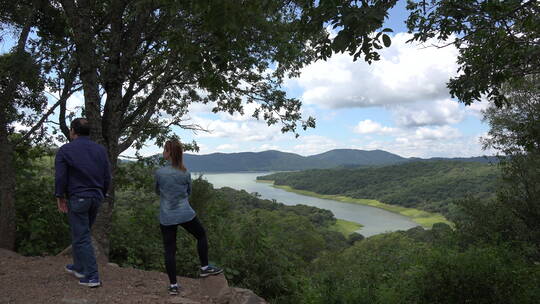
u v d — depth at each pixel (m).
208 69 4.41
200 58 4.35
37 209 7.26
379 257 15.89
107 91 7.35
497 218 18.05
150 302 3.90
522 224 18.53
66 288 4.07
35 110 8.23
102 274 4.84
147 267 7.62
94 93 6.62
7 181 6.43
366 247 23.89
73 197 4.02
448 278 10.01
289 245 10.46
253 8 4.12
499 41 7.55
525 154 19.20
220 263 8.20
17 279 4.26
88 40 6.57
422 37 6.30
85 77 6.59
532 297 9.57
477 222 18.39
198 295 4.37
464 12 5.98
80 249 4.13
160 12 7.55
